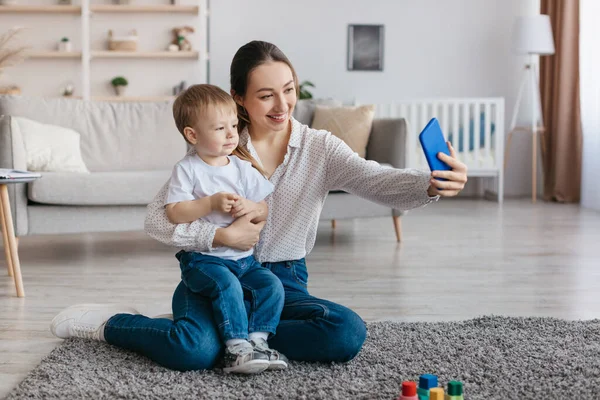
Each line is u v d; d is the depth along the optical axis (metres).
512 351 1.87
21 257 3.55
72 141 3.84
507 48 6.72
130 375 1.68
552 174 6.33
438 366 1.74
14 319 2.32
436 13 6.71
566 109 6.09
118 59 6.36
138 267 3.29
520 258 3.48
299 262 1.90
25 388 1.60
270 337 1.78
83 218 3.40
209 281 1.70
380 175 1.78
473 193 6.82
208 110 1.72
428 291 2.75
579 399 1.53
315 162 1.85
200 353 1.70
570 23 6.04
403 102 6.23
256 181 1.80
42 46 6.30
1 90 6.02
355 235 4.27
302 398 1.54
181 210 1.73
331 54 6.70
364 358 1.81
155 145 4.12
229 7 6.62
